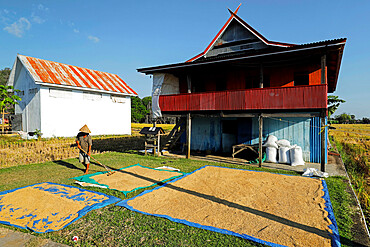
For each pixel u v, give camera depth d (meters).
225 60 10.86
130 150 14.80
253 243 3.88
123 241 3.97
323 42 8.60
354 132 34.62
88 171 8.88
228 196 6.11
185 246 3.81
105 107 23.86
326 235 4.09
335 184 7.35
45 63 22.03
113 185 6.96
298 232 4.19
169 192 6.39
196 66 12.02
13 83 23.56
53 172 8.69
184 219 4.70
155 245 3.84
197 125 14.85
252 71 13.10
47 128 19.33
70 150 13.95
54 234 4.19
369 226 5.01
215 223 4.54
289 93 9.45
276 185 7.15
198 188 6.79
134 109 69.38
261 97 10.04
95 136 22.58
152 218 4.79
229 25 14.36
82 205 5.32
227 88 13.84
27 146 15.26
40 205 5.22
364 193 6.70
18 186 6.89
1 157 11.38
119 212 5.07
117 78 27.72
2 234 4.20
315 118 11.12
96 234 4.19
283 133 11.87
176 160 11.54
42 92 19.05
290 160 10.67
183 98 12.19
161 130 12.72
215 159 11.94
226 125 13.91
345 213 5.16
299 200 5.83
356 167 10.67
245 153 12.93
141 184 7.14
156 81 13.88
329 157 12.67
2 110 22.66
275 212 5.09
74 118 21.23
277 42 12.68
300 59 10.99
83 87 21.39
